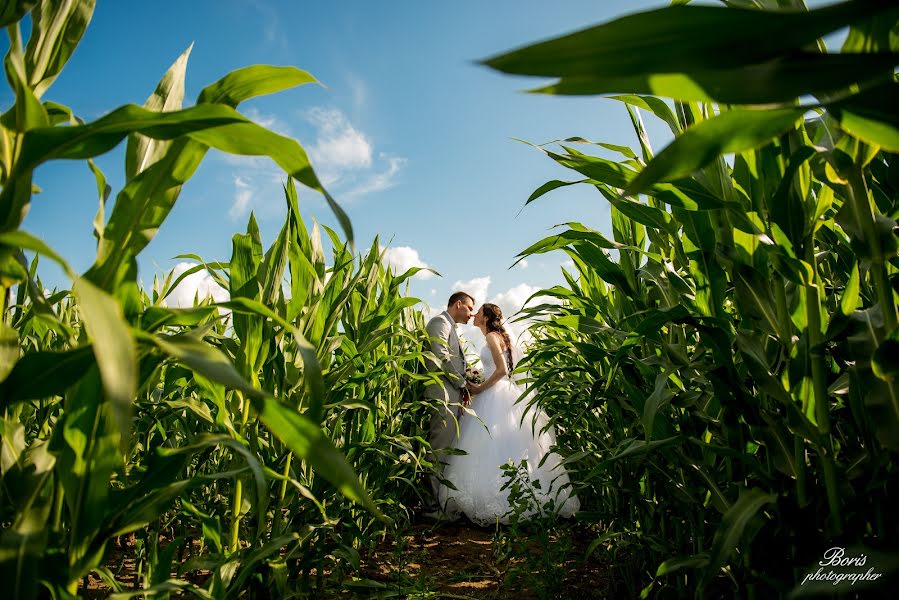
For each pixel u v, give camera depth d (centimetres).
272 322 140
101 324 45
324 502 180
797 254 97
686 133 53
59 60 81
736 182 116
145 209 74
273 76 80
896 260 95
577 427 268
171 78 89
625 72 36
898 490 87
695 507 140
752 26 34
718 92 42
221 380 57
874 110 48
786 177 94
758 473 106
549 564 219
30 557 61
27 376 60
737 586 116
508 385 421
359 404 173
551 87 44
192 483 83
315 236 180
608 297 198
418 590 195
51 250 45
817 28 34
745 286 107
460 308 489
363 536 223
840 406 114
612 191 128
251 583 141
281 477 94
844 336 94
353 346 200
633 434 179
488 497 361
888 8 32
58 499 74
